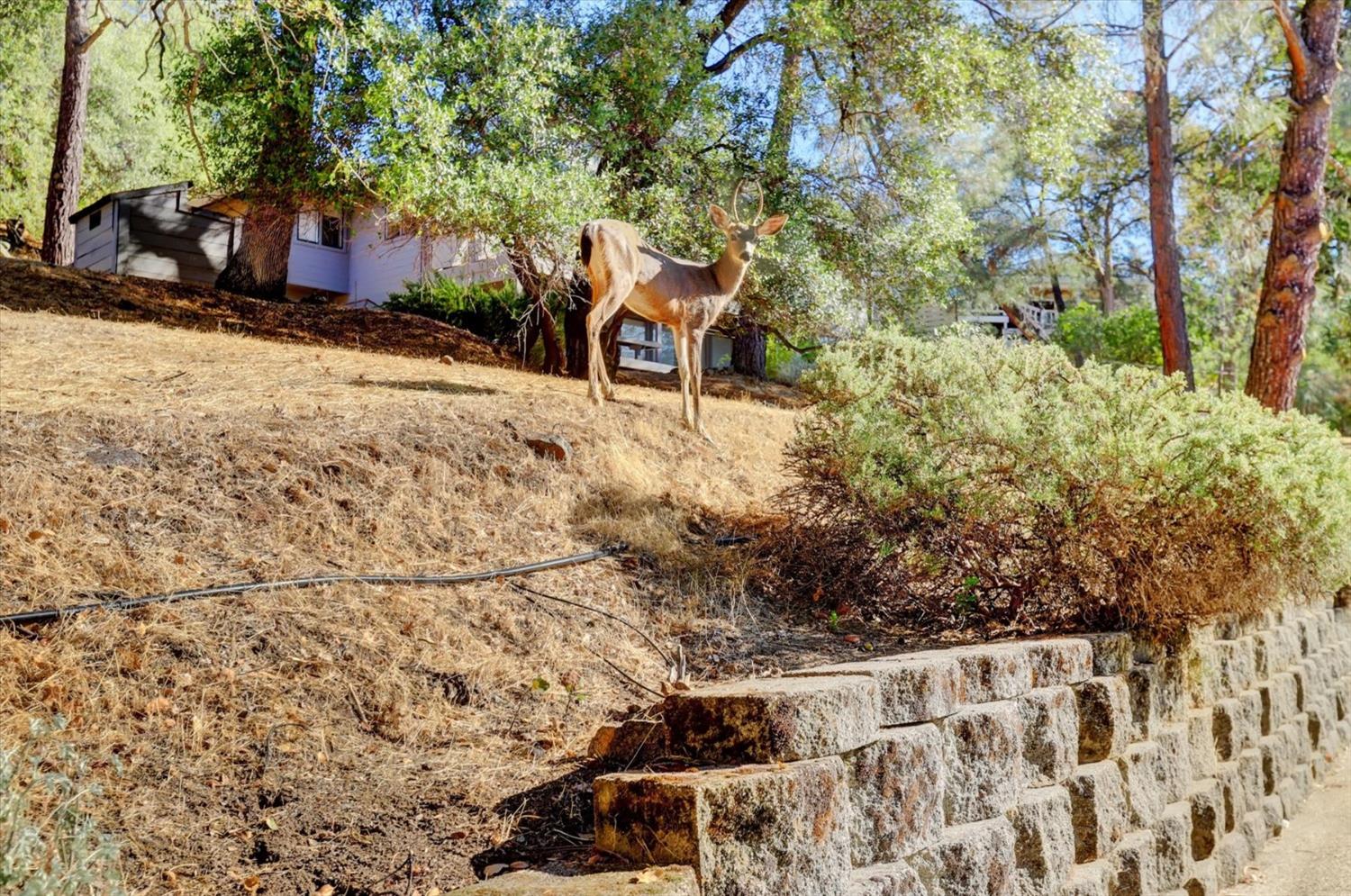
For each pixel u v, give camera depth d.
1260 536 5.91
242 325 14.80
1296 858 6.74
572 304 13.01
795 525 6.98
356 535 5.66
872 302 15.12
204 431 6.14
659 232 12.88
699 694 3.40
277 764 3.84
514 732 4.40
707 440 8.82
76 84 19.31
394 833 3.49
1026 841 4.26
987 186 24.53
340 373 9.20
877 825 3.46
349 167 11.58
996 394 6.49
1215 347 22.39
